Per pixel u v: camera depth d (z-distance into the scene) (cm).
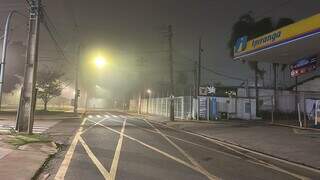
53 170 1130
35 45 2159
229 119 4578
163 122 4106
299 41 2641
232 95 5147
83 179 1000
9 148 1509
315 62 3253
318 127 3044
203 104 4575
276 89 5212
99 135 2305
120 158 1385
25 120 2178
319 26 2353
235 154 1638
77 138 2097
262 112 4881
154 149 1686
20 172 1041
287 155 1623
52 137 2106
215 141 2209
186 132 2827
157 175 1072
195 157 1478
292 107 5203
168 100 5706
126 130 2767
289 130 2895
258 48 3070
